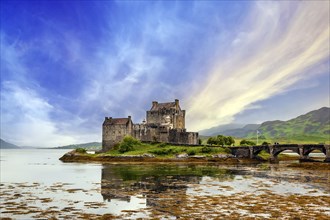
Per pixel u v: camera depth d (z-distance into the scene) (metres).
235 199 41.41
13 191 49.28
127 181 60.59
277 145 120.19
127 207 37.12
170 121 156.38
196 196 43.75
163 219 31.62
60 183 58.72
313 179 62.97
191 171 81.75
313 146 107.62
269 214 33.19
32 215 33.28
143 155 125.06
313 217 31.84
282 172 78.69
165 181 60.38
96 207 37.16
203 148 128.75
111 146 151.25
